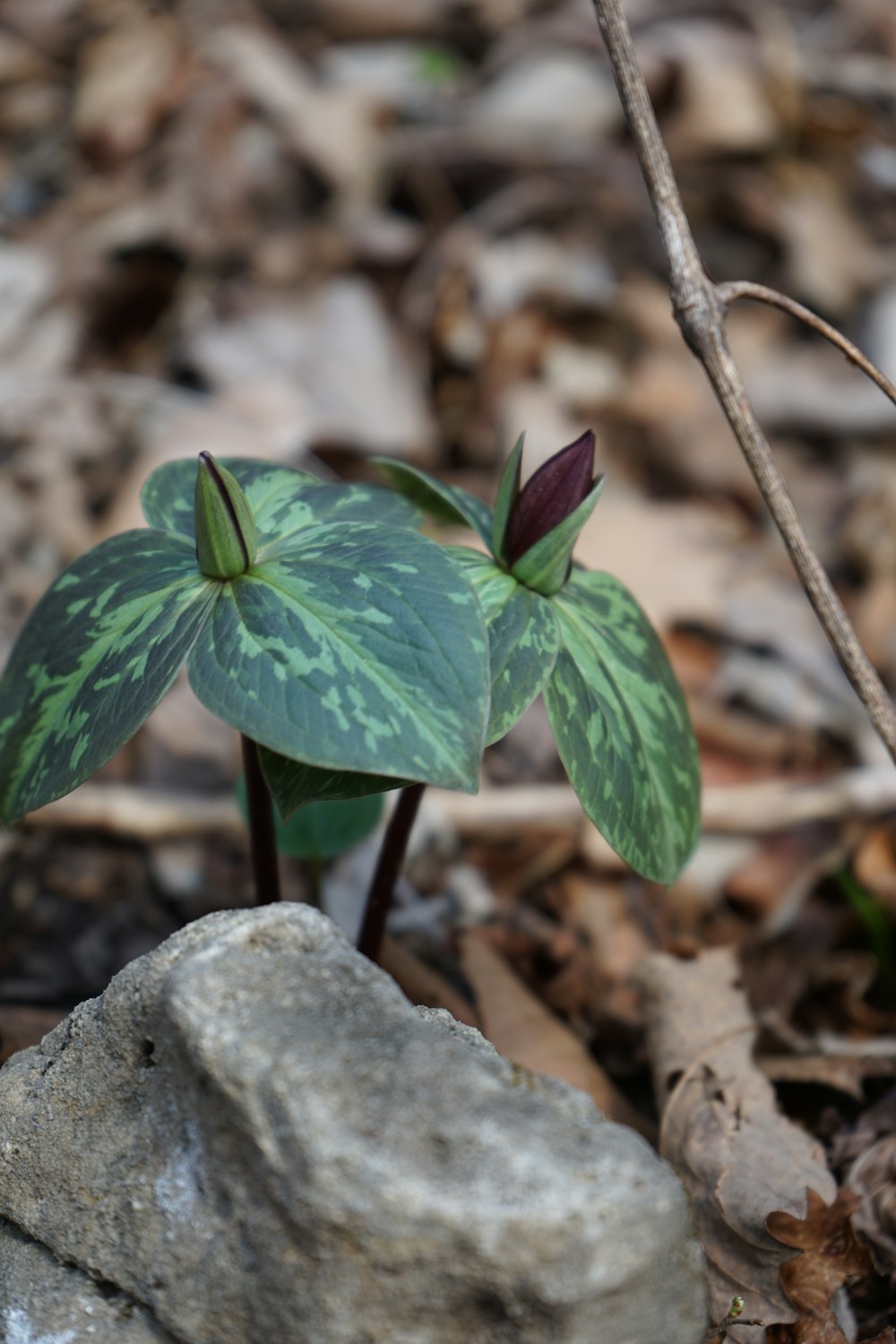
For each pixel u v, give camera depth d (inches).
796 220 61.3
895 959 37.6
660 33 69.7
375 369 53.9
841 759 41.9
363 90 66.2
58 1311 27.4
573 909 38.4
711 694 43.6
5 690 29.4
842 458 53.3
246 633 28.1
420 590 28.1
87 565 29.6
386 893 32.4
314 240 60.1
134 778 39.9
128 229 58.6
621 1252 25.6
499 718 28.7
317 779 28.7
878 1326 30.4
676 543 47.2
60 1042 28.3
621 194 63.7
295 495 30.6
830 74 71.5
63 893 37.9
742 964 37.6
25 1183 27.9
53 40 71.6
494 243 60.7
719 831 39.8
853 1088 33.9
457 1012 35.5
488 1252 25.6
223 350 53.7
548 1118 26.1
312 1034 26.5
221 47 66.9
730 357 30.0
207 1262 26.6
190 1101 26.8
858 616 46.2
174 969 27.1
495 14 75.4
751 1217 30.7
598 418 53.9
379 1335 25.9
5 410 48.8
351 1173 25.8
